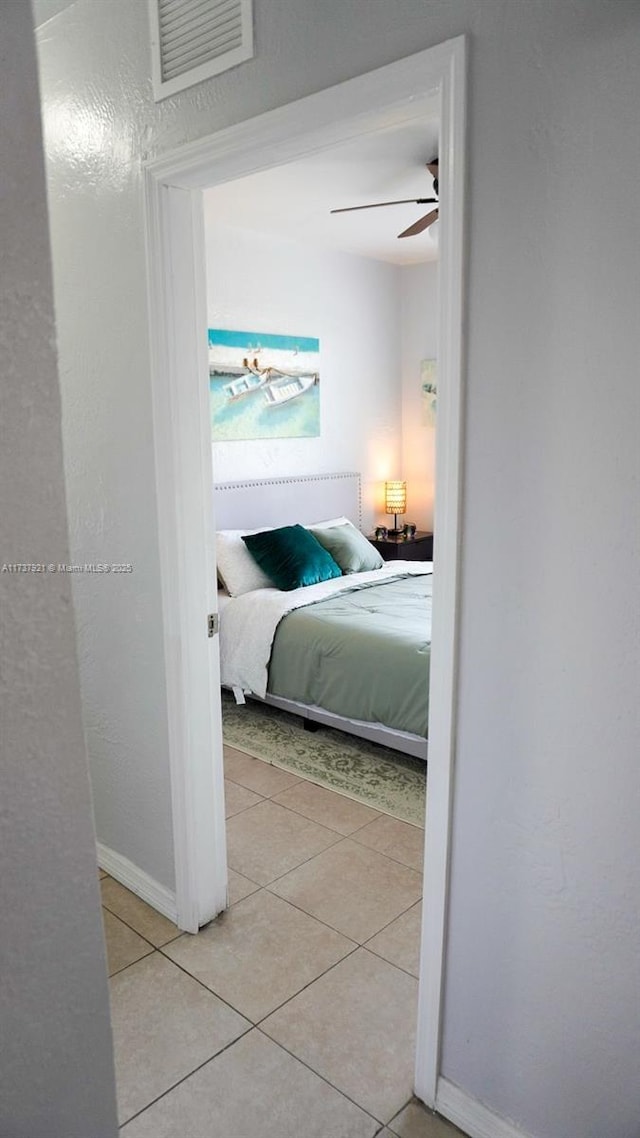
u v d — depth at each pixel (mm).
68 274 2221
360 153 3244
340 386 5352
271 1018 1976
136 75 1910
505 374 1356
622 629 1286
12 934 446
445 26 1334
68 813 458
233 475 4719
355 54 1469
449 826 1587
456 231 1367
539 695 1406
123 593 2285
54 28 2111
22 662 418
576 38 1188
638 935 1350
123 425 2150
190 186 1934
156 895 2416
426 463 5816
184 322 2018
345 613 3777
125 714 2389
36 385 405
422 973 1697
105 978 503
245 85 1674
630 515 1248
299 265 4926
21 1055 466
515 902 1513
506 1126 1612
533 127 1254
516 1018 1556
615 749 1324
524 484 1363
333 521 5094
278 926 2332
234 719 3965
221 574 4188
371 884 2541
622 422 1234
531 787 1446
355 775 3324
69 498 2396
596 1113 1467
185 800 2227
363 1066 1837
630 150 1161
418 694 3201
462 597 1488
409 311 5715
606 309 1224
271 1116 1709
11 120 382
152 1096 1757
